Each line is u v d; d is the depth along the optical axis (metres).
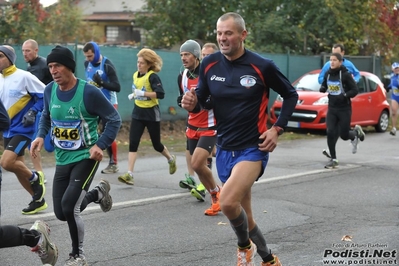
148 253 8.08
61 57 7.07
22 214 10.03
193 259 7.82
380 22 30.95
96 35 36.94
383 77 31.56
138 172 14.31
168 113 21.95
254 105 6.66
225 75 6.68
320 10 29.06
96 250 8.18
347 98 14.80
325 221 9.80
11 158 9.67
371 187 12.66
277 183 12.99
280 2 29.75
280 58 25.67
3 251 8.09
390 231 9.16
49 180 13.11
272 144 6.57
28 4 22.47
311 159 16.56
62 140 7.23
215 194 10.14
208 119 9.91
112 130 7.16
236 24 6.52
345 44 30.25
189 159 11.39
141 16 30.47
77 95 7.14
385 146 19.56
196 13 29.12
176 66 22.03
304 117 22.08
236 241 8.66
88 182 7.20
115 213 10.21
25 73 9.77
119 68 20.27
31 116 9.72
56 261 7.41
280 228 9.36
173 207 10.73
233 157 6.75
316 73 23.78
